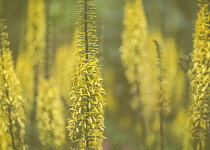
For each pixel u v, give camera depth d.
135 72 1.78
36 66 1.54
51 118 1.39
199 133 1.22
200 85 1.18
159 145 1.64
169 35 1.86
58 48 1.71
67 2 1.85
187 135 1.36
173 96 1.71
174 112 1.71
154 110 1.56
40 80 1.40
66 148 1.38
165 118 1.65
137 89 1.77
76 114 1.10
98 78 1.09
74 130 1.15
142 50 1.80
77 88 1.09
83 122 1.10
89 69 1.09
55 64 1.56
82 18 1.09
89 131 1.10
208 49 1.15
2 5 1.25
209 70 1.16
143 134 1.72
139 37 1.79
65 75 1.59
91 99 1.09
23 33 1.62
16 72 1.52
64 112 1.41
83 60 1.09
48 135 1.39
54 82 1.41
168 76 1.67
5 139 1.26
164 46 1.75
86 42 1.09
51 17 1.71
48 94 1.39
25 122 1.46
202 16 1.16
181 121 1.62
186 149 1.36
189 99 1.34
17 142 1.28
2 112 1.25
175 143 1.63
